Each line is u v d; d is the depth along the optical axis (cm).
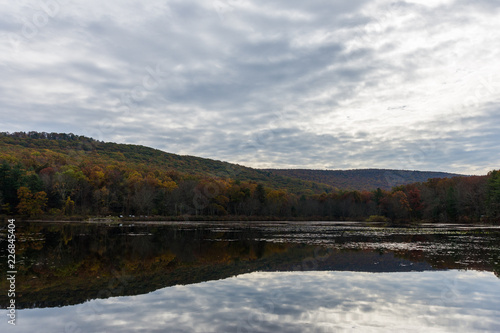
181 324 1116
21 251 2880
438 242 3472
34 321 1164
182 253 2795
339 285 1631
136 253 2811
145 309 1275
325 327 1085
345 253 2681
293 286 1616
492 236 4203
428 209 8262
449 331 1061
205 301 1371
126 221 8012
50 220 7469
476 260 2303
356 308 1273
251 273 1953
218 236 4391
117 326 1103
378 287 1588
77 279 1819
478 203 7944
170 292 1523
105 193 8488
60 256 2630
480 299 1388
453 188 8094
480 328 1085
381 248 2972
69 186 8231
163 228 5981
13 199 7606
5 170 7538
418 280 1730
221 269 2081
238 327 1084
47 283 1731
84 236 4300
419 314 1208
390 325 1107
